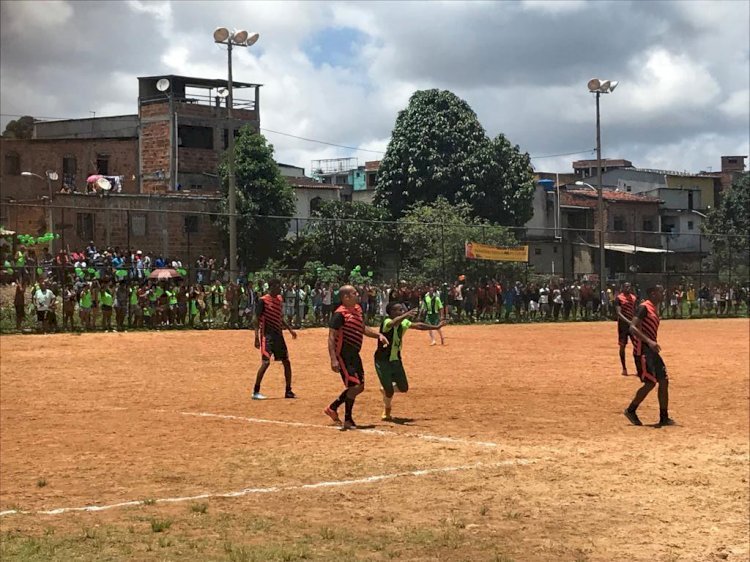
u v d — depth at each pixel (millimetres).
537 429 12695
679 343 31984
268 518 7797
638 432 12609
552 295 47281
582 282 49719
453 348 28500
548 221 71562
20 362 22766
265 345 15812
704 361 24531
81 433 12172
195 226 44969
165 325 34875
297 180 71812
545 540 7316
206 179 62000
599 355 25906
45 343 28219
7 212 50906
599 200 50125
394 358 13281
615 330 39188
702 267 58844
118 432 12234
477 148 63094
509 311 45969
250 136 53281
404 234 45188
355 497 8570
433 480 9328
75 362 22891
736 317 54438
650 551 7109
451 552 6898
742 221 78062
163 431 12297
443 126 63094
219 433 12117
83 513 7949
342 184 90438
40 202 50438
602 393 17078
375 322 40156
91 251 37281
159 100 61406
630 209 75125
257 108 64688
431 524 7695
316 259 42562
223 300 36938
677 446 11500
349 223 43625
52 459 10375
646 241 74438
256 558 6531
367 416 13797
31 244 41594
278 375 20016
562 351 27406
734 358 25531
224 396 16312
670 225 77875
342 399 12656
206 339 30594
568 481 9398
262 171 52594
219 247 45281
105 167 62500
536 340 32500
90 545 6895
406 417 13719
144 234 43938
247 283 37625
